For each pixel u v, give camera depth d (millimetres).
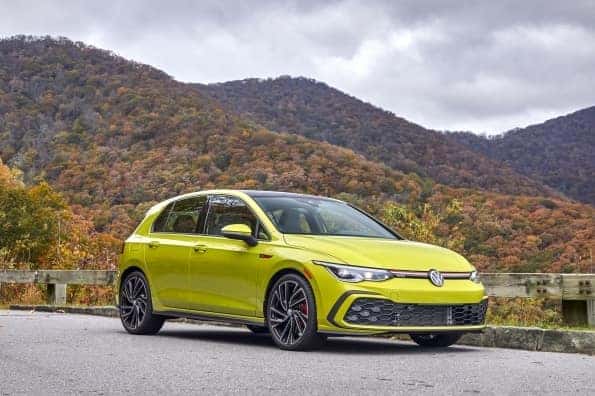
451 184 121562
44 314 14141
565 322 9023
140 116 123312
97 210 75000
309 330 7551
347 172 86812
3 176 57562
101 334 9453
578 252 40719
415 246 8141
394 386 5348
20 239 33312
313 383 5480
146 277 9602
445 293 7523
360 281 7355
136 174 96625
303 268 7652
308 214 8664
